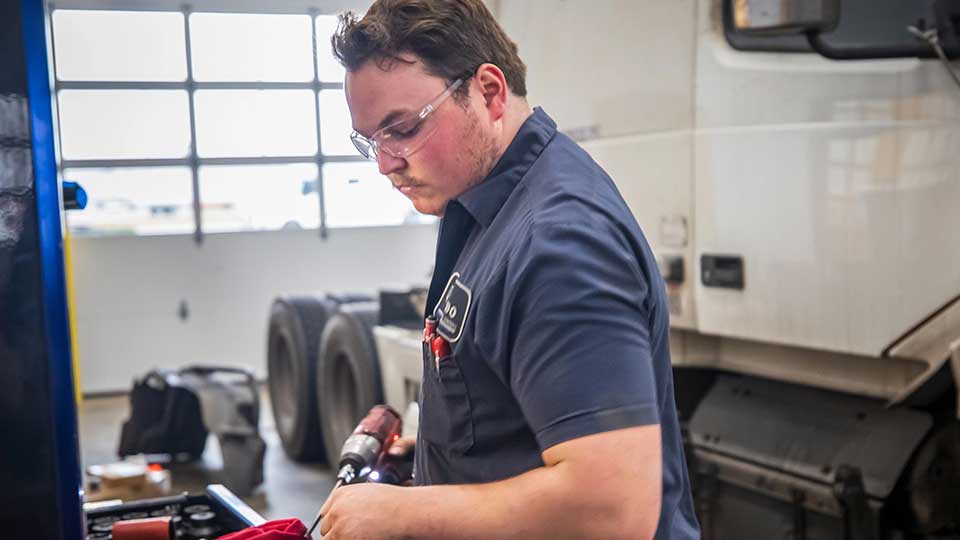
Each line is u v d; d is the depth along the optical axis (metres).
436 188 1.28
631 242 1.18
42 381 1.21
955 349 2.14
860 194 2.29
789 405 2.74
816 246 2.39
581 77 3.06
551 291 1.11
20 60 1.17
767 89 2.48
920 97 2.16
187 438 5.27
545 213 1.17
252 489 4.74
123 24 7.87
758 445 2.71
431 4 1.21
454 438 1.28
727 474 2.77
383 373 4.32
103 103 7.96
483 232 1.28
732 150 2.59
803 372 2.65
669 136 2.76
